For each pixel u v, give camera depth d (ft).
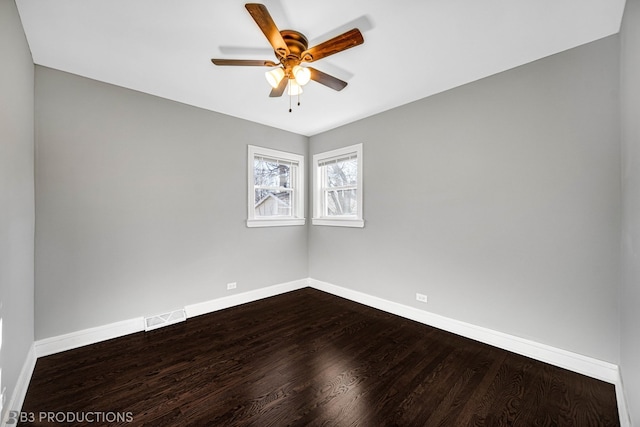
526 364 7.00
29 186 6.73
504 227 7.75
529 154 7.30
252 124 12.03
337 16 5.71
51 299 7.55
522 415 5.29
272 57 7.20
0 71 4.60
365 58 7.22
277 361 7.18
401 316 10.26
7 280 4.96
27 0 5.21
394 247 10.50
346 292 12.36
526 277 7.39
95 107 8.27
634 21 4.64
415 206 9.81
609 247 6.19
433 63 7.45
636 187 4.56
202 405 5.53
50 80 7.57
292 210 13.93
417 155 9.75
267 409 5.44
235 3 5.34
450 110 8.88
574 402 5.62
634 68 4.67
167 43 6.61
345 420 5.16
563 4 5.32
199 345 8.06
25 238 6.32
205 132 10.61
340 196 13.02
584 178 6.50
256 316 10.30
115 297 8.63
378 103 10.07
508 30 6.10
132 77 8.20
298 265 13.84
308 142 14.15
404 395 5.85
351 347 7.94
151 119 9.32
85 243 8.11
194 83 8.61
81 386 6.12
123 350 7.75
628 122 5.12
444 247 9.05
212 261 10.82
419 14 5.65
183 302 10.07
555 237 6.92
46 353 7.43
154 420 5.14
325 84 7.06
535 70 7.22
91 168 8.20
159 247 9.52
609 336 6.22
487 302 8.11
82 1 5.25
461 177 8.63
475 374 6.59
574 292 6.67
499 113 7.84
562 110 6.80
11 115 5.20
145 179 9.20
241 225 11.69
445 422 5.12
